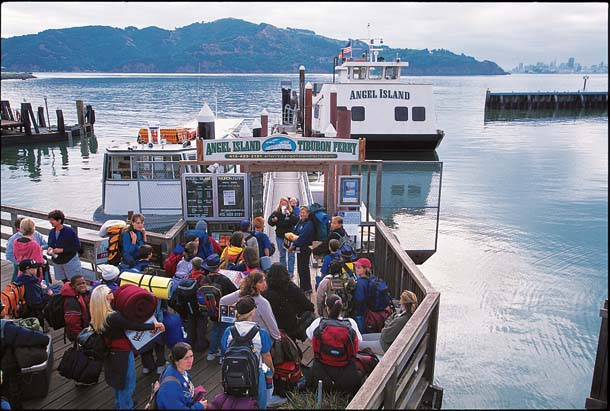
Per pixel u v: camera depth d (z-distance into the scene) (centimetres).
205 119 1283
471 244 1565
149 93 11094
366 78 3447
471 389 832
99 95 10238
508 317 1102
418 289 680
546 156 3362
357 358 549
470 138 4397
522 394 819
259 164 977
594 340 1005
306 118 2247
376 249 994
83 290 552
